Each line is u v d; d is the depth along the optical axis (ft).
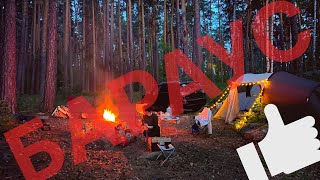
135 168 24.44
